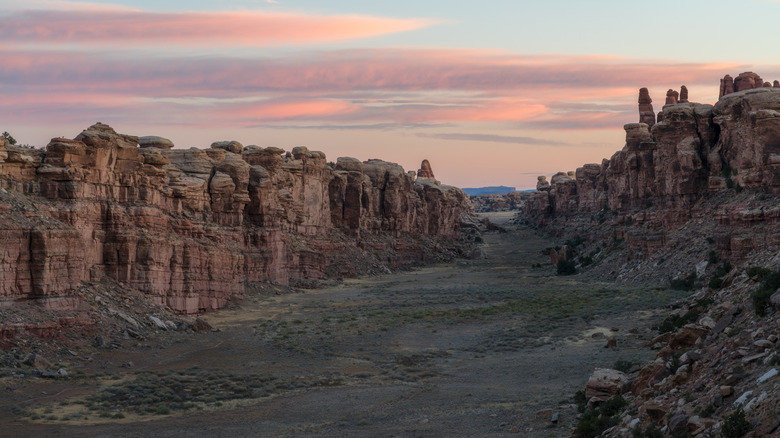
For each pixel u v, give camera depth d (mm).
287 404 37406
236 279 82188
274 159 99812
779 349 22688
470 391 39750
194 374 44219
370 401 37812
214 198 88125
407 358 50750
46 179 55438
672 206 98438
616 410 27672
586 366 44531
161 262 63594
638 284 90312
